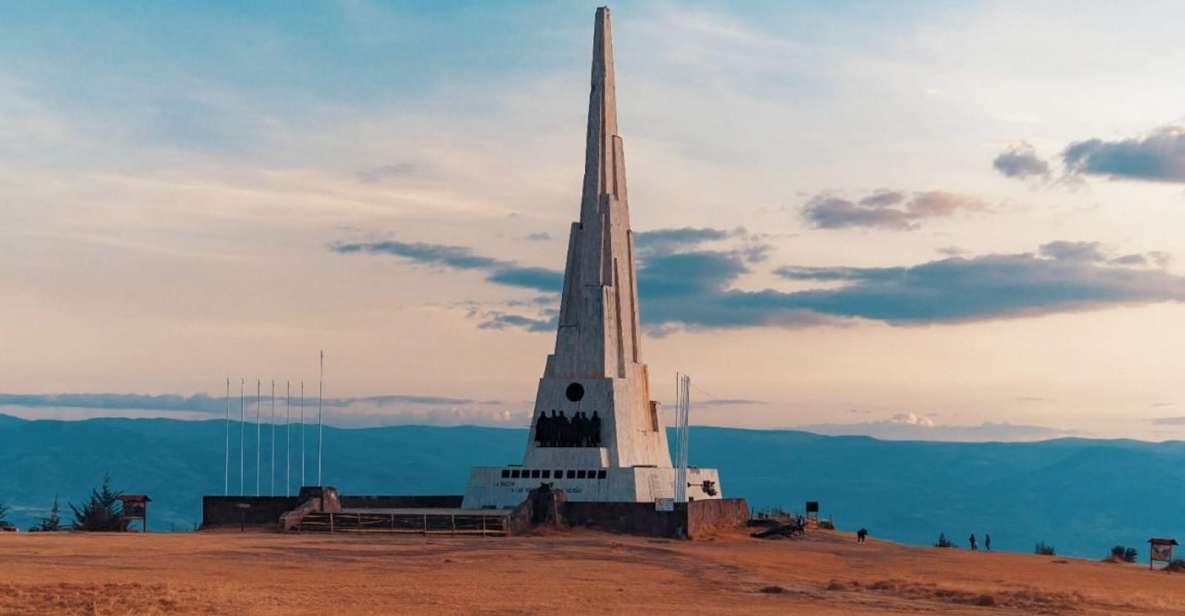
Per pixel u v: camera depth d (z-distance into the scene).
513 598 71.00
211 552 90.38
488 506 126.62
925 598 77.25
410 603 67.75
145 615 61.12
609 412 127.12
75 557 84.56
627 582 80.06
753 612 67.50
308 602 66.75
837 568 94.31
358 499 132.62
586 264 131.25
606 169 133.12
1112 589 86.19
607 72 134.12
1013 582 88.31
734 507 128.62
